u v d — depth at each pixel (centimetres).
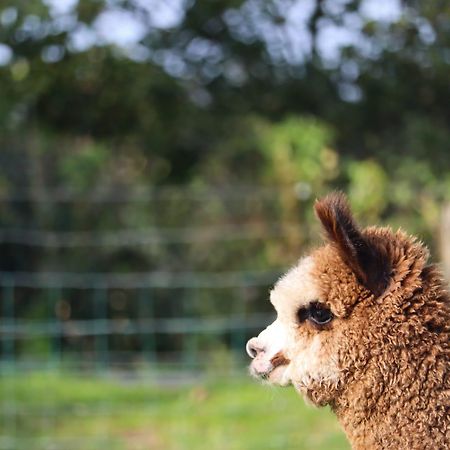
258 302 1570
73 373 1365
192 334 1557
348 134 1839
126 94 1784
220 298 1585
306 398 525
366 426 505
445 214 1005
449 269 966
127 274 1633
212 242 1602
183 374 1369
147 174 1833
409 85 1856
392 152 1742
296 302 521
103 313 1623
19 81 1753
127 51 1784
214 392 1255
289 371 525
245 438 1058
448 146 1764
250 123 1712
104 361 1505
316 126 1667
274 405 1165
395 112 1850
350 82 1867
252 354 547
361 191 1537
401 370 495
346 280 510
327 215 516
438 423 488
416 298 501
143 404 1207
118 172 1814
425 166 1658
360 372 503
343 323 509
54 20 1722
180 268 1616
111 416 1170
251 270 1573
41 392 1231
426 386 491
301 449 1018
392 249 512
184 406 1191
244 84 1862
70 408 1176
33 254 1670
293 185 1581
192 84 1845
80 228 1667
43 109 1816
